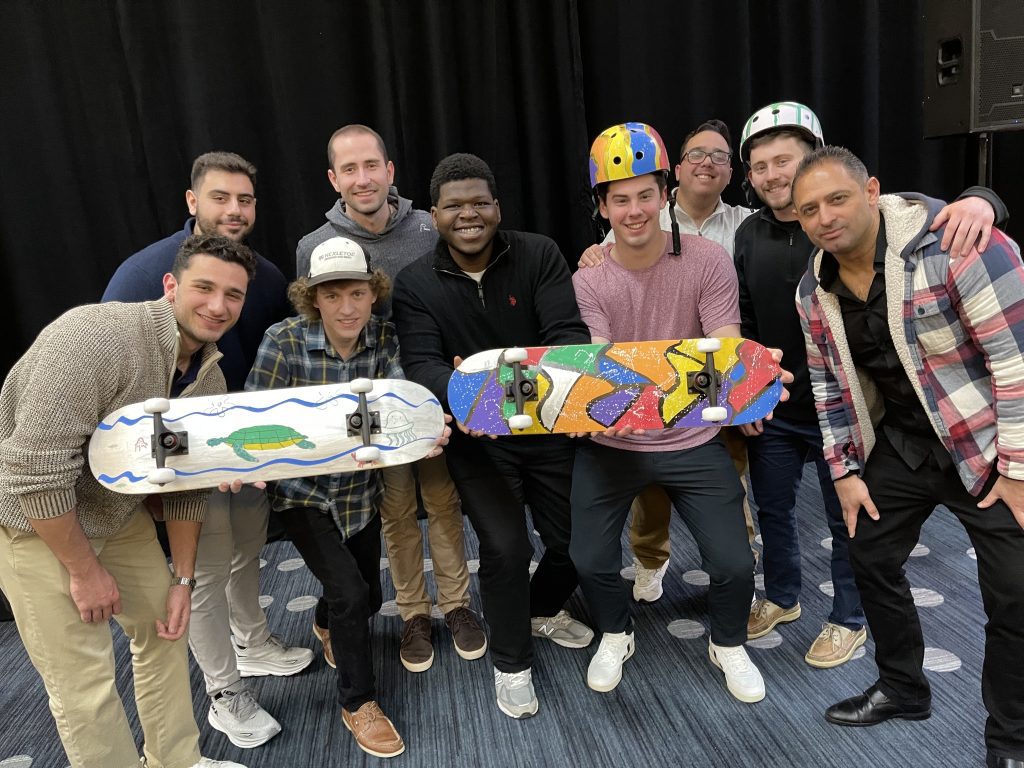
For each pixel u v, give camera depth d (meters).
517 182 2.71
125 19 2.32
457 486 1.66
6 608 2.22
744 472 2.06
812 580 2.14
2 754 1.63
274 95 2.46
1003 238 1.19
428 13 2.46
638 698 1.67
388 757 1.54
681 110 2.73
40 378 1.10
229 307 1.30
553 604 1.90
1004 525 1.26
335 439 1.38
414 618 1.92
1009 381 1.18
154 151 2.43
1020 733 1.31
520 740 1.56
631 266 1.65
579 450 1.70
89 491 1.25
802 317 1.45
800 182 1.26
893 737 1.48
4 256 2.40
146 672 1.35
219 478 1.33
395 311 1.68
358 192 1.84
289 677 1.85
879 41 2.90
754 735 1.52
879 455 1.43
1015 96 2.28
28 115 2.33
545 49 2.61
